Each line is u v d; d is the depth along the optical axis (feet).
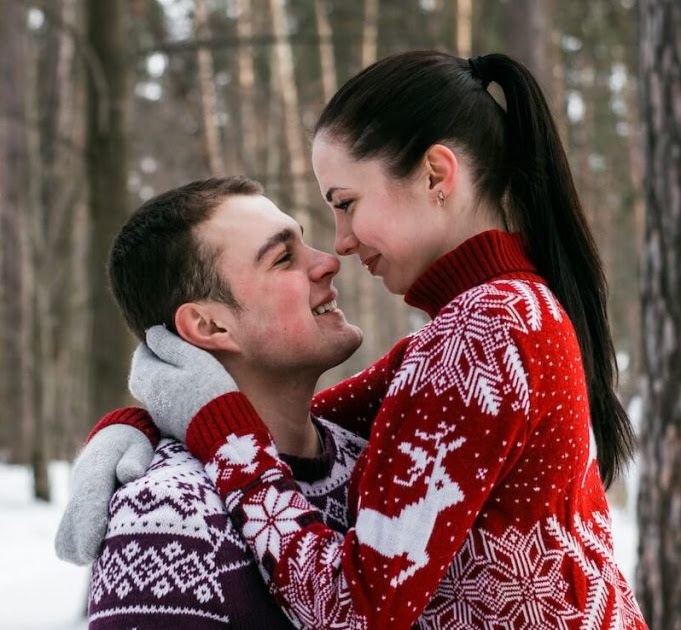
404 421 4.12
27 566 23.17
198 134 30.07
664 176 9.37
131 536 4.22
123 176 17.53
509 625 4.09
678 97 9.28
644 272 9.61
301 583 4.03
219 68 39.73
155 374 4.74
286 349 4.97
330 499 4.91
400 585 3.89
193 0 34.73
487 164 4.58
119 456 4.66
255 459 4.37
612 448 5.03
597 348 4.90
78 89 40.34
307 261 5.12
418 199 4.46
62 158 40.01
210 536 4.21
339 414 5.65
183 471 4.40
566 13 38.42
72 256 44.42
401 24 37.17
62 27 17.58
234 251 4.96
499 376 3.99
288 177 19.84
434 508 3.94
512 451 4.01
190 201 5.07
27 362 34.96
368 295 55.57
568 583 4.14
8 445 45.88
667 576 9.33
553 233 4.66
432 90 4.48
